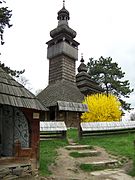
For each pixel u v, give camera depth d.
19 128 9.30
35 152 8.91
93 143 16.59
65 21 40.47
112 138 18.84
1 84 8.34
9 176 7.63
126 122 21.97
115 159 12.22
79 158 12.20
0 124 10.38
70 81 37.88
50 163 10.62
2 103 7.49
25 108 8.72
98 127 19.53
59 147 14.61
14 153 8.31
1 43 17.06
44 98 32.50
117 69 44.59
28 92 9.17
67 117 28.67
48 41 39.88
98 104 28.39
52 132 17.30
